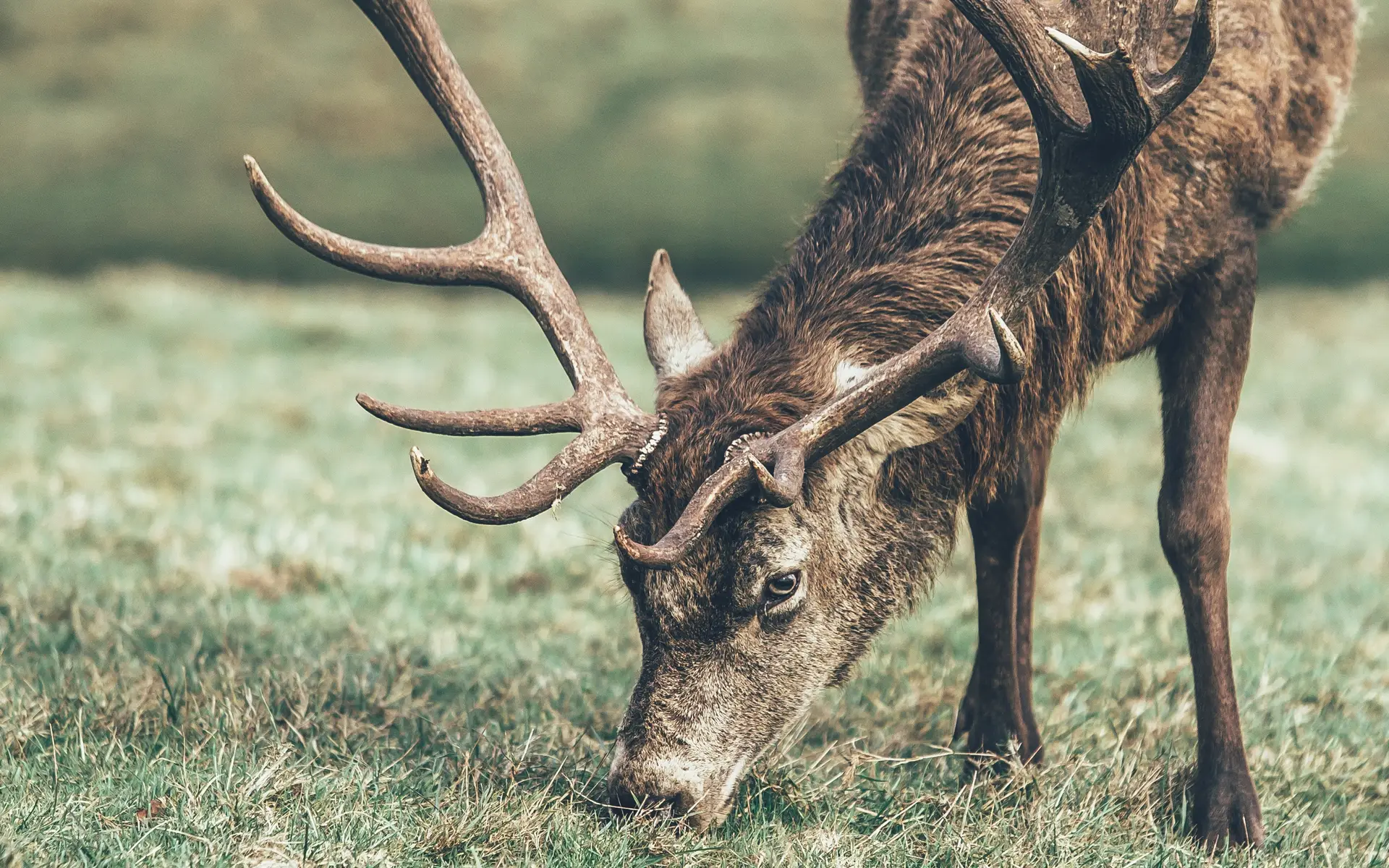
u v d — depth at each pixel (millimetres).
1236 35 12648
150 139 73500
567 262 59500
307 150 73062
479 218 65875
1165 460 12695
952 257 11898
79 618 14852
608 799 11164
